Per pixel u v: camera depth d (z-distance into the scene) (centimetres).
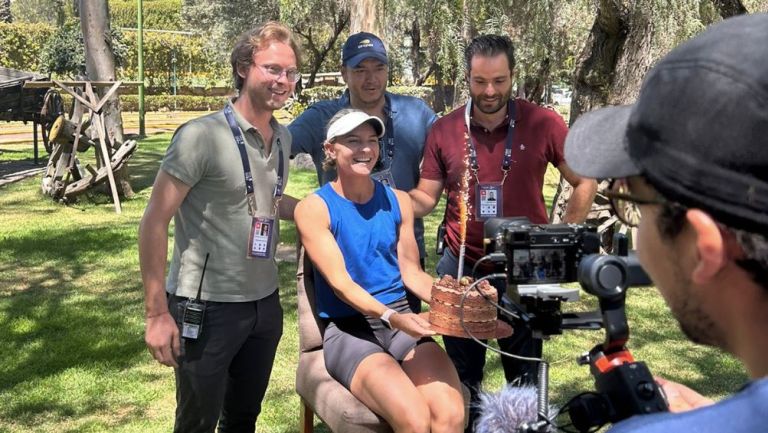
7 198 1141
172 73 3312
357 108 399
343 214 327
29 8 5250
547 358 523
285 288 685
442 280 296
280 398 465
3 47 2995
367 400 304
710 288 89
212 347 300
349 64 391
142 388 481
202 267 298
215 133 292
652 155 88
